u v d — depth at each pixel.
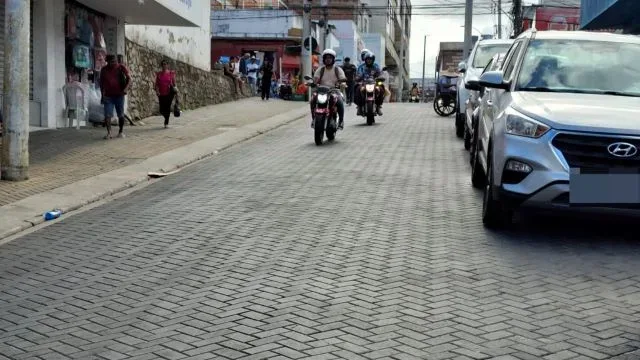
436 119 20.88
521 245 7.16
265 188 10.48
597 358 4.53
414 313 5.32
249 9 44.44
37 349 4.85
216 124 19.78
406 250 7.02
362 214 8.62
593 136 6.67
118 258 7.08
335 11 61.22
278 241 7.47
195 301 5.71
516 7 32.53
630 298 5.64
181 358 4.61
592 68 8.17
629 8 19.05
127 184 11.30
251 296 5.77
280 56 43.94
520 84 8.13
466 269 6.38
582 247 7.08
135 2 17.64
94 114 18.53
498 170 7.21
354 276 6.22
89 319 5.40
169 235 7.91
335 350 4.67
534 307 5.44
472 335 4.90
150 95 22.25
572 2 35.59
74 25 18.09
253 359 4.55
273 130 19.05
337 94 15.62
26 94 11.30
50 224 8.92
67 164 12.91
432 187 10.29
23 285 6.34
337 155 13.65
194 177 11.88
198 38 29.83
